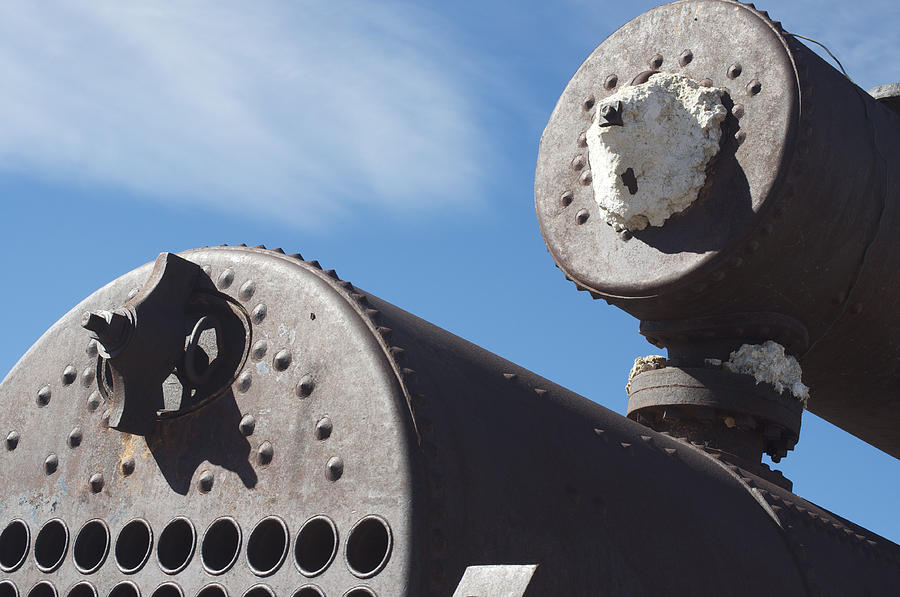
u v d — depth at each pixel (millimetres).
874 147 6207
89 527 4332
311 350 4145
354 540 3746
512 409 4504
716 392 6121
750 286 5945
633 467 4895
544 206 6711
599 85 6766
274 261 4461
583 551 4184
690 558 4656
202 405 4258
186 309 4520
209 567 3979
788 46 6012
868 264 6160
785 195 5707
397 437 3801
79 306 4848
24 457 4641
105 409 4500
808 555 5508
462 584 3201
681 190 5883
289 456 3996
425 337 4512
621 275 6152
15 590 4391
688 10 6496
